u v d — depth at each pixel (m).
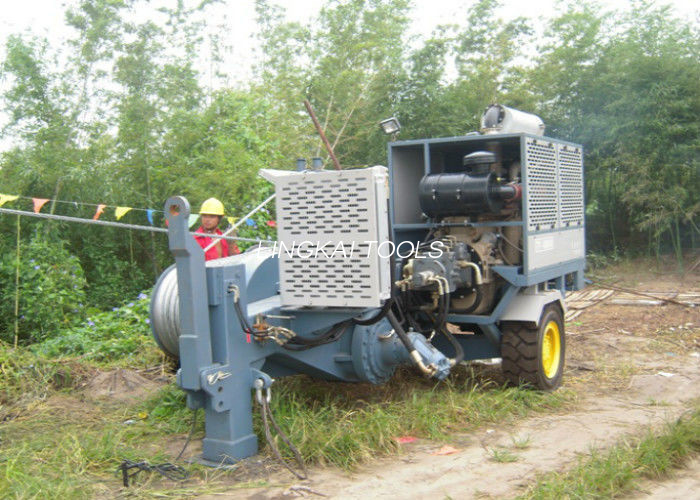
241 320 4.30
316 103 17.34
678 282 13.13
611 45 15.12
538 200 5.94
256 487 3.95
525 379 5.89
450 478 4.08
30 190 11.08
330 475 4.13
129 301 10.88
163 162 12.39
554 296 6.16
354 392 5.75
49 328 8.74
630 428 5.04
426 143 6.03
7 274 9.03
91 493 3.84
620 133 14.45
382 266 4.46
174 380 6.02
